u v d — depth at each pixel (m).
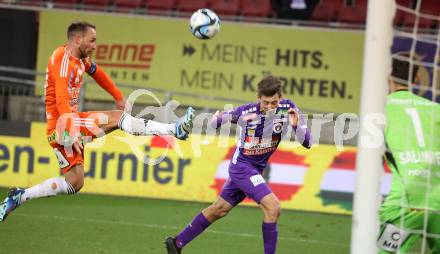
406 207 19.23
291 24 51.06
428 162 19.20
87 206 35.56
